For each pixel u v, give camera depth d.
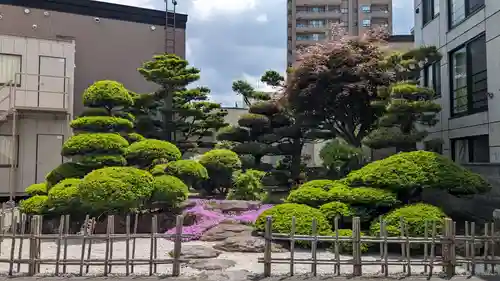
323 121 14.72
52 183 10.08
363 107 13.70
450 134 12.48
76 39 19.70
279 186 14.96
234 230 8.69
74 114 19.12
